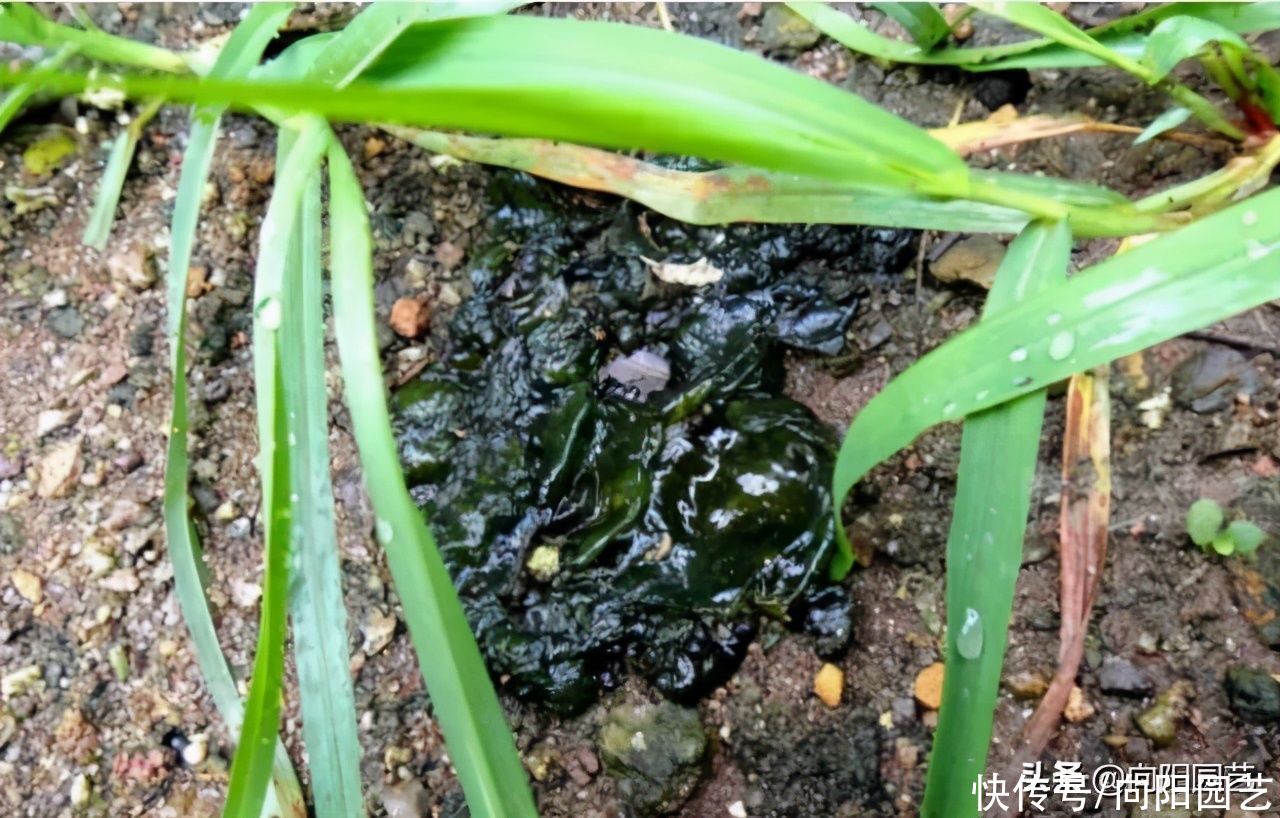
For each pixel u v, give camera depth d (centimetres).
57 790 27
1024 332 23
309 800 27
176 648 28
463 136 29
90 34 27
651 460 28
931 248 30
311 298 24
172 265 25
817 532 27
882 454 23
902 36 32
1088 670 27
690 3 33
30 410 30
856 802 27
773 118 22
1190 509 27
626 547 28
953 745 22
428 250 31
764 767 27
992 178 27
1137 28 28
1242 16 26
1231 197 27
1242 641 27
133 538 29
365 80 24
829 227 30
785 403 29
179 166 32
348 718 22
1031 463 23
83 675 28
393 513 22
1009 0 25
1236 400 28
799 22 32
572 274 30
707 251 30
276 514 21
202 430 30
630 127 19
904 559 28
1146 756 26
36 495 29
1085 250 29
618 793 27
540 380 29
